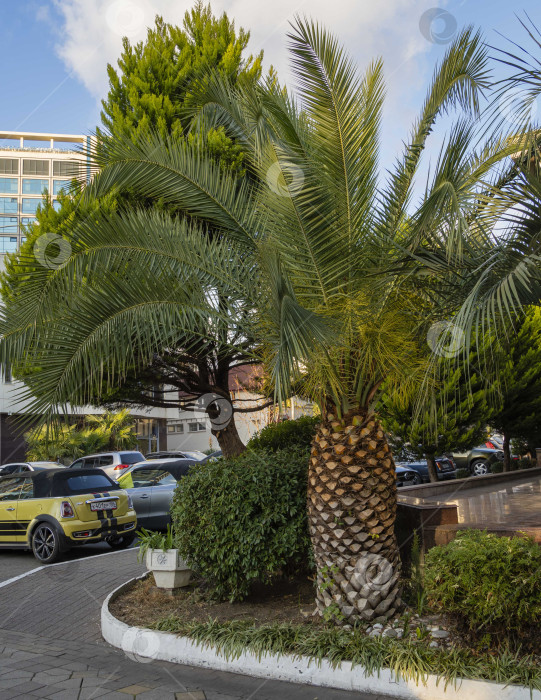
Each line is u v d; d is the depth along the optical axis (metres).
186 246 5.58
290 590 6.41
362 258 5.12
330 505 5.21
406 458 15.60
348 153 5.05
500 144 5.04
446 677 4.01
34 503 10.01
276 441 9.45
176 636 5.11
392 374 5.39
